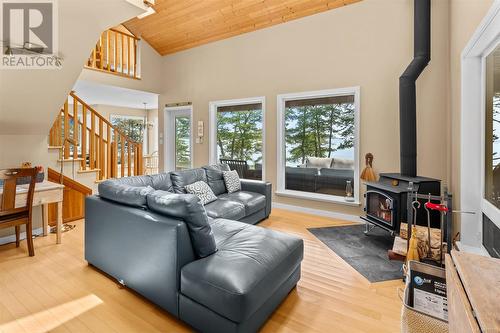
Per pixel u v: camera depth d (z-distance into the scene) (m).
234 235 2.13
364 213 3.83
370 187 3.38
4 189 2.47
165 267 1.74
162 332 1.63
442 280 1.37
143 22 5.29
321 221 3.91
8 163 3.09
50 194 2.92
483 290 0.68
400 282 2.23
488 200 2.34
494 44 2.17
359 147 3.85
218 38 5.15
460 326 0.67
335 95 4.10
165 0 4.61
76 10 2.17
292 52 4.36
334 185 4.20
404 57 3.50
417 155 3.46
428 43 3.14
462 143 2.60
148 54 5.89
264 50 4.66
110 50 5.31
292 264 1.95
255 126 4.95
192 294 1.58
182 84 5.82
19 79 2.51
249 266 1.62
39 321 1.72
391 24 3.56
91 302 1.92
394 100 3.59
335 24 3.96
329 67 4.04
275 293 1.80
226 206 3.09
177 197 1.81
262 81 4.71
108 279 2.25
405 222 2.88
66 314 1.79
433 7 3.29
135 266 1.97
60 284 2.16
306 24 4.21
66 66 2.62
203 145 5.56
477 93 2.53
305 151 4.45
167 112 6.21
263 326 1.68
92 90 5.71
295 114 4.51
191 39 5.38
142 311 1.83
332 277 2.31
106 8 2.18
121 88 5.47
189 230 1.75
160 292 1.78
